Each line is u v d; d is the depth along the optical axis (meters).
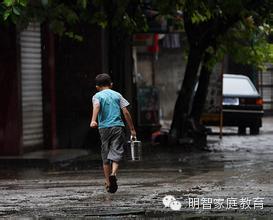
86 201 18.50
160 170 25.31
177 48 64.50
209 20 33.12
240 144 35.94
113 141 19.27
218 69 39.56
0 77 30.64
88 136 34.53
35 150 32.50
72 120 34.47
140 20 30.70
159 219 15.98
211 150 32.78
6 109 30.61
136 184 21.53
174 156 30.33
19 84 30.56
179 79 64.75
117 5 28.02
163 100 64.94
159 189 20.34
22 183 22.66
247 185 20.75
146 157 30.06
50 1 25.95
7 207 17.86
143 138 40.41
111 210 17.09
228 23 33.03
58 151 32.69
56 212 17.06
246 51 36.22
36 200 18.88
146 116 40.84
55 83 34.34
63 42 34.53
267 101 67.75
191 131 35.53
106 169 19.38
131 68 38.16
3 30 30.27
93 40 34.50
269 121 59.97
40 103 33.03
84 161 29.27
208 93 40.84
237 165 26.42
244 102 42.31
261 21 33.16
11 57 30.36
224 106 41.97
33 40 32.44
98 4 27.58
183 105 34.94
